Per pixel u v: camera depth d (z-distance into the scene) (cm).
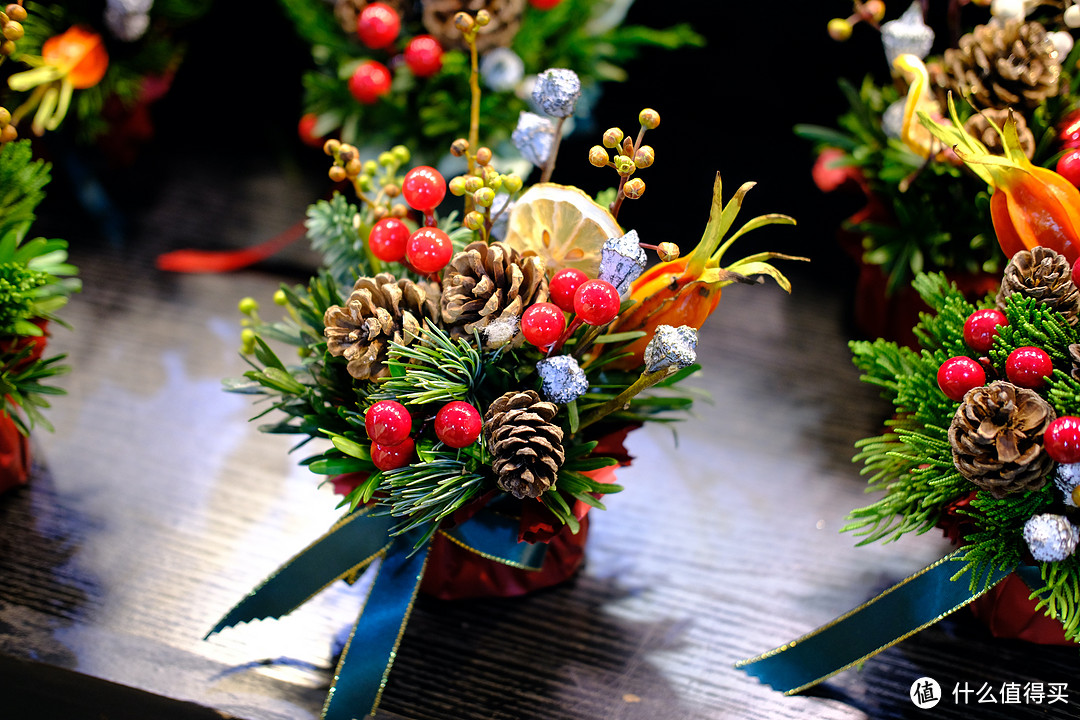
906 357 105
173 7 122
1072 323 100
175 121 134
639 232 127
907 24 111
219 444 116
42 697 105
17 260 107
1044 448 97
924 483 101
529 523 100
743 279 99
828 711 104
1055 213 101
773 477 115
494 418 98
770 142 131
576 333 101
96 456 115
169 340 121
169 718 104
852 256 120
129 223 127
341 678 102
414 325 99
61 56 117
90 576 109
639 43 124
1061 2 110
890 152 113
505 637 107
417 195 100
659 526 112
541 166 104
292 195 130
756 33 129
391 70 120
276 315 123
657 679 106
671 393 115
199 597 108
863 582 110
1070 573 99
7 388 105
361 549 104
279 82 135
